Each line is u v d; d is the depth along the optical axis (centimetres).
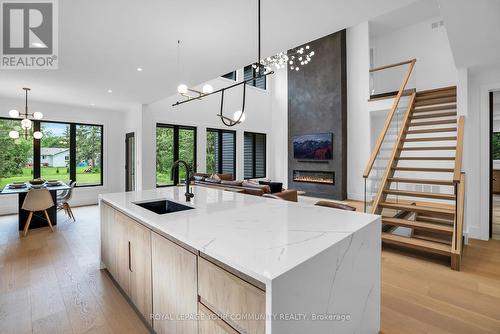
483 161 374
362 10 241
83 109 664
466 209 370
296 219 166
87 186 679
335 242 124
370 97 676
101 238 282
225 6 235
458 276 268
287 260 103
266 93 947
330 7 236
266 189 428
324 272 116
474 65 353
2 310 208
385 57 731
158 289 165
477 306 215
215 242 123
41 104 601
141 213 186
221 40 302
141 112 634
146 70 398
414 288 245
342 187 688
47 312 206
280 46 318
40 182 490
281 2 228
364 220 164
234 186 462
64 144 646
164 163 700
